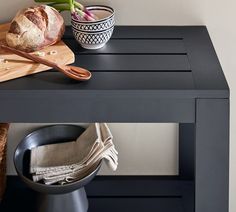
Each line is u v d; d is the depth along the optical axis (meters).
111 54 1.37
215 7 1.50
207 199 1.30
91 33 1.34
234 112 1.64
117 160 1.60
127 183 1.70
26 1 1.49
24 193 1.66
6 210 1.59
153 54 1.37
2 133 1.48
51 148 1.58
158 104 1.22
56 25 1.36
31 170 1.47
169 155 1.71
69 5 1.38
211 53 1.36
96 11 1.43
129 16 1.51
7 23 1.49
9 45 1.33
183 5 1.50
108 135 1.50
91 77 1.26
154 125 1.67
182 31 1.49
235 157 1.71
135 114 1.23
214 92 1.20
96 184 1.70
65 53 1.33
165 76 1.26
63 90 1.20
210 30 1.53
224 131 1.24
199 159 1.26
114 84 1.23
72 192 1.50
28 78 1.25
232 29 1.53
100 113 1.23
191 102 1.22
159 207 1.61
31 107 1.23
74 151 1.57
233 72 1.58
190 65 1.31
